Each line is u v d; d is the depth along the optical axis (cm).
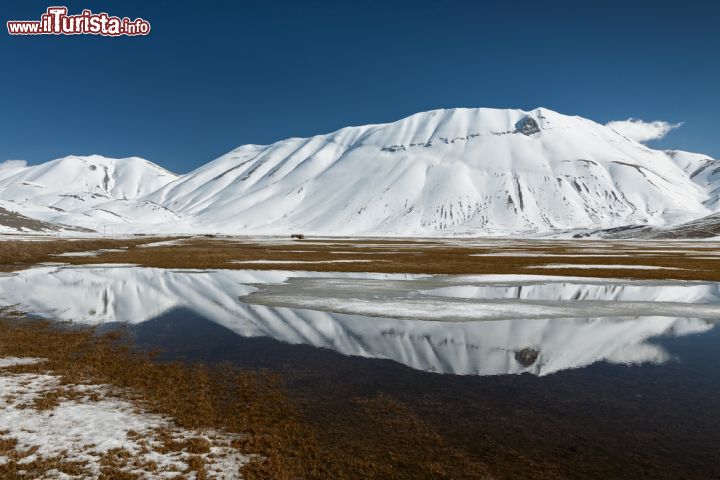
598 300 3469
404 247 12094
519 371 1830
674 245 13925
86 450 1148
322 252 9331
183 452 1150
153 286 4175
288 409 1427
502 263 6600
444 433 1269
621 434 1273
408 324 2662
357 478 1035
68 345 2128
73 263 6425
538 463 1110
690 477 1052
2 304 3241
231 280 4641
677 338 2395
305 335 2395
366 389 1609
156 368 1816
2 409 1383
